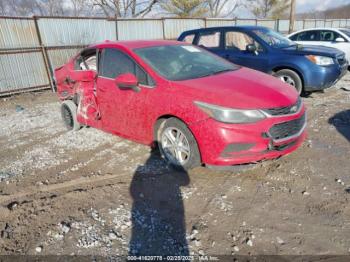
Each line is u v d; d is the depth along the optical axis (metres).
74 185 3.62
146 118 3.85
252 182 3.47
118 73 4.27
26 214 3.08
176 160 3.70
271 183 3.43
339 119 5.52
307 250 2.45
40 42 9.78
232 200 3.15
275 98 3.32
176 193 3.32
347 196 3.13
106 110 4.48
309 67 6.52
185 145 3.55
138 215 2.98
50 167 4.12
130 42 4.48
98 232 2.76
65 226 2.84
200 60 4.47
